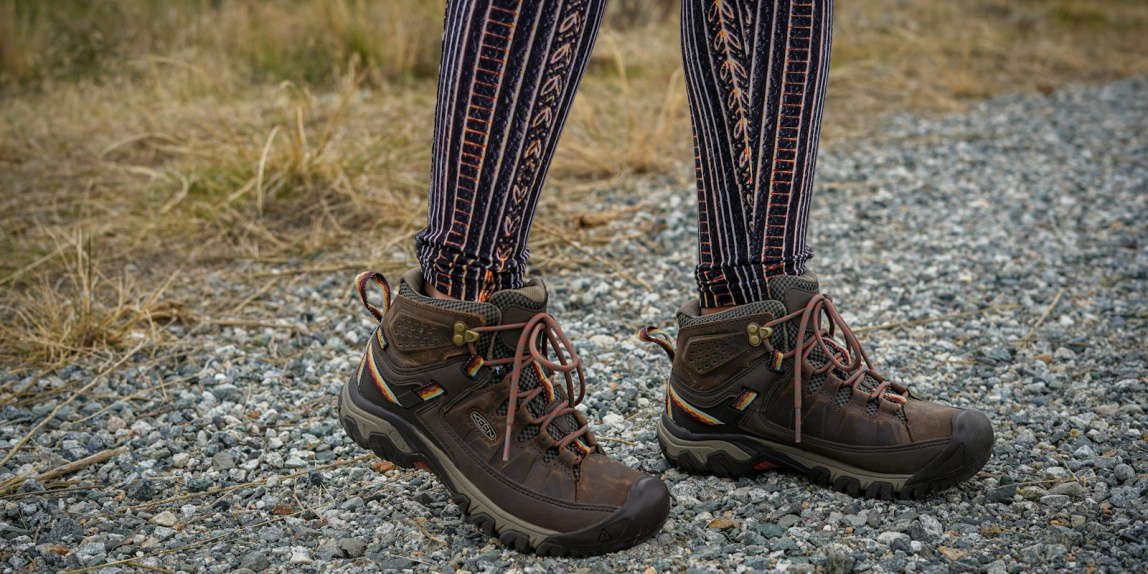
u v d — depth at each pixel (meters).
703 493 1.43
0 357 2.03
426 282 1.27
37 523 1.42
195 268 2.57
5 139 3.46
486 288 1.24
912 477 1.35
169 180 3.04
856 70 5.07
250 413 1.81
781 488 1.43
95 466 1.62
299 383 1.95
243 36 4.82
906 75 5.06
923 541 1.30
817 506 1.38
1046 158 3.59
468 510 1.30
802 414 1.39
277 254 2.67
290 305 2.35
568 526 1.24
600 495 1.25
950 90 4.71
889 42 5.73
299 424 1.77
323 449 1.65
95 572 1.28
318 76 4.61
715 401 1.43
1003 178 3.35
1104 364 1.96
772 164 1.31
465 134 1.16
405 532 1.35
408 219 2.80
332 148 3.23
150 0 4.98
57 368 1.99
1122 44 5.98
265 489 1.51
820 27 1.29
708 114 1.32
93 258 2.58
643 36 5.34
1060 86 4.93
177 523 1.42
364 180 3.06
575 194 3.15
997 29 6.21
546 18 1.13
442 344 1.24
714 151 1.33
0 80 4.39
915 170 3.45
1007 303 2.32
